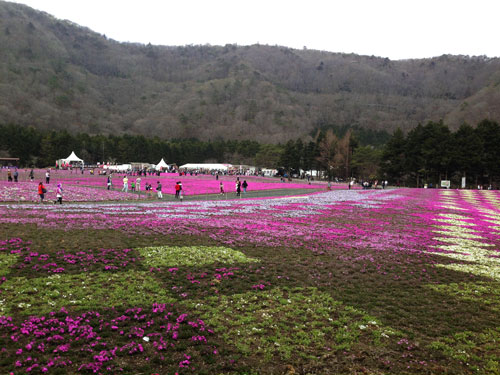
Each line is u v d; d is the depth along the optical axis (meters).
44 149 127.81
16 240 14.80
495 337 8.32
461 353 7.60
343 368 6.99
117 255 13.64
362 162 118.50
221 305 9.61
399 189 73.38
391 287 11.61
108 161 144.38
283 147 155.12
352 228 22.70
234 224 22.11
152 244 15.78
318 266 13.66
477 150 83.75
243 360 7.16
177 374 6.48
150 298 9.78
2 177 60.00
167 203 34.66
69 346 7.20
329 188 65.62
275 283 11.59
